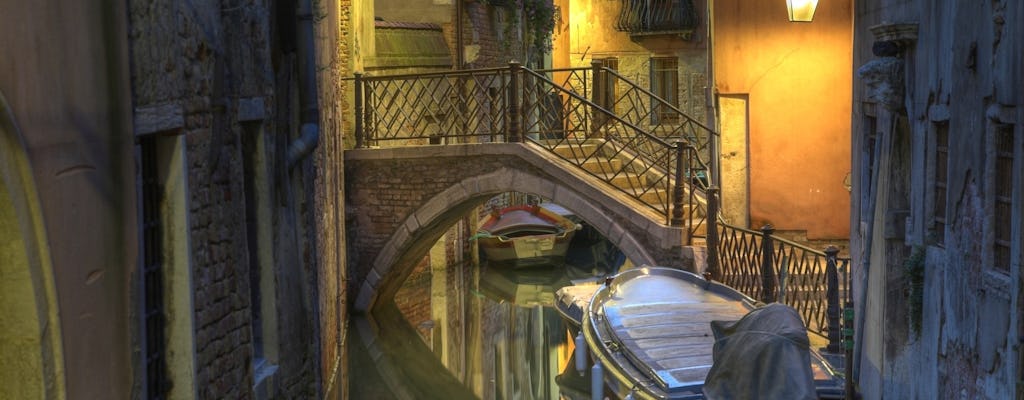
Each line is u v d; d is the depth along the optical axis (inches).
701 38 887.7
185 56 219.9
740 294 485.1
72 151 168.9
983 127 246.8
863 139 357.1
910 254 313.4
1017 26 224.7
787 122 570.6
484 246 796.0
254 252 284.8
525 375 533.0
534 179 571.5
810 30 565.6
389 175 602.5
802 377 337.4
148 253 211.9
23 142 152.7
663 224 538.9
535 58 923.4
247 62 267.3
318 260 441.1
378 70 671.8
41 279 160.4
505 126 584.7
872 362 342.6
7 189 150.9
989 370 243.3
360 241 609.0
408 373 534.9
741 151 578.9
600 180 568.7
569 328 559.8
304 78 326.3
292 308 305.3
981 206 248.8
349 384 518.9
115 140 185.2
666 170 585.9
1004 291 233.9
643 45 903.1
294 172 327.0
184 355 218.2
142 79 196.4
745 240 492.1
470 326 626.5
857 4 367.9
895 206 323.3
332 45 534.3
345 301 594.2
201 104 230.1
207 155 233.8
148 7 199.3
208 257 232.5
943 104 275.7
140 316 198.2
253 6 273.3
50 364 163.2
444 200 592.7
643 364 408.8
